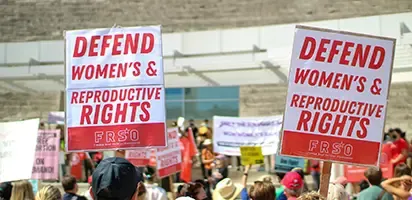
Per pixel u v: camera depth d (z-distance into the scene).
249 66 20.64
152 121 6.87
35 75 22.97
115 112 6.93
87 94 6.98
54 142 11.70
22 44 23.23
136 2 23.53
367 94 6.18
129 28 6.99
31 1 24.30
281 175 10.06
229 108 23.30
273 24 21.88
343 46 6.16
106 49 7.00
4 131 8.59
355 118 6.16
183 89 23.92
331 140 6.11
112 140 6.91
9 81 23.45
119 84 6.95
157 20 23.23
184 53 21.83
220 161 13.77
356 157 6.12
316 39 6.14
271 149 13.57
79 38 7.03
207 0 22.78
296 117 6.10
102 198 3.01
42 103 23.17
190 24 22.86
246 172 12.91
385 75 6.20
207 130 18.05
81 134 6.95
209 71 21.45
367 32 18.58
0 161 8.53
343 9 21.06
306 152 6.08
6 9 24.48
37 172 11.65
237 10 22.39
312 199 4.39
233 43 21.16
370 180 7.61
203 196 8.10
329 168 6.14
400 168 8.17
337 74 6.15
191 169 15.86
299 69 6.12
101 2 23.88
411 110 19.20
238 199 10.59
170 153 11.95
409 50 17.19
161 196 8.18
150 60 6.93
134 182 3.06
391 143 12.73
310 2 21.50
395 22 17.92
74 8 24.00
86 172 16.52
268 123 13.68
